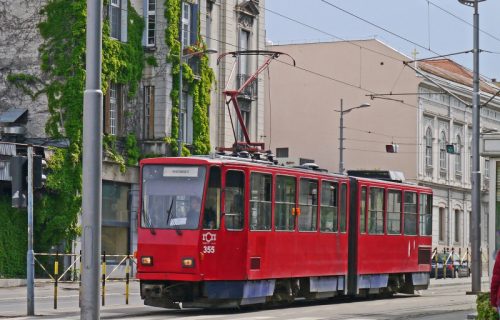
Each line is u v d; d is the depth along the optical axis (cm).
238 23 6253
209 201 2936
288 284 3297
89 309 1798
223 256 2959
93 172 1808
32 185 2788
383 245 3916
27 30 5156
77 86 5047
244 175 3044
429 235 4350
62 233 4909
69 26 5091
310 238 3406
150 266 2938
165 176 2980
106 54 5159
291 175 3300
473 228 4447
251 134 6375
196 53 5297
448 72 9412
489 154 2859
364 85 8619
